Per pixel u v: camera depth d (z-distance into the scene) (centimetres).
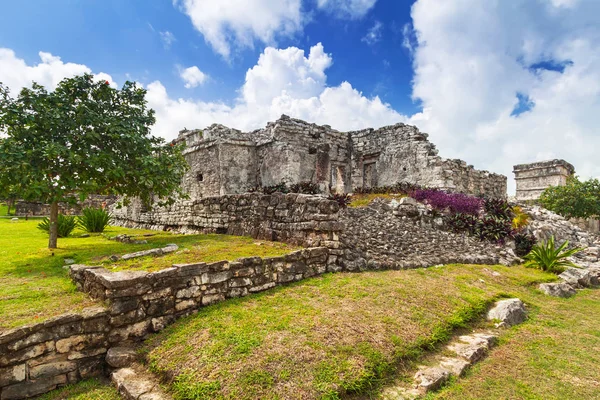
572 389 369
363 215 1116
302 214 728
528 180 2361
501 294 643
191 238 900
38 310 393
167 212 1330
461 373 389
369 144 1964
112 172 734
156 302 421
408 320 470
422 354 419
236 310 456
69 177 708
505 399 347
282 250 668
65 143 715
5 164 612
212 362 346
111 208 2005
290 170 1520
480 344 456
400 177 1778
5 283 511
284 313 452
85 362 363
